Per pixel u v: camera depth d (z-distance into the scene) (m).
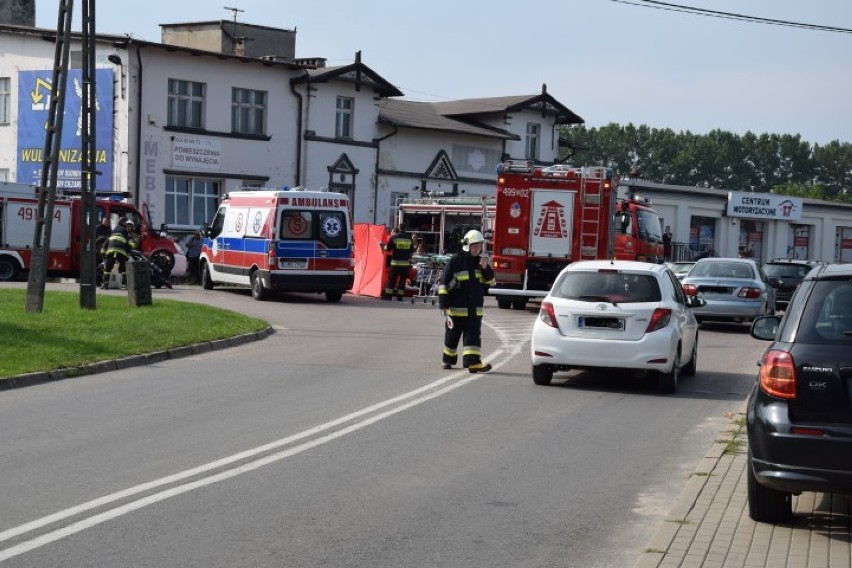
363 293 30.94
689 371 15.60
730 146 141.12
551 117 52.78
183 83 38.72
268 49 48.00
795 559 6.34
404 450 9.61
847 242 64.62
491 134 49.19
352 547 6.59
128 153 37.06
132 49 37.00
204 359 16.02
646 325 13.45
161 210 38.06
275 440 9.88
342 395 12.72
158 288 29.52
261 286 26.55
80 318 18.19
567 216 25.64
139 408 11.57
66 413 11.20
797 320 6.97
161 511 7.30
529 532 7.07
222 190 39.72
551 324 13.69
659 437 10.62
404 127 45.72
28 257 29.88
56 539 6.57
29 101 39.31
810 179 144.12
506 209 25.91
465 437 10.33
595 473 8.91
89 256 19.94
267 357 16.33
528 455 9.56
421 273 32.28
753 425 6.88
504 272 26.05
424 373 14.88
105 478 8.23
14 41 39.62
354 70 43.16
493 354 17.47
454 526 7.16
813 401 6.68
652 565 6.18
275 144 41.16
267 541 6.65
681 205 56.69
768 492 7.03
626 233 28.05
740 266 24.70
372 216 44.72
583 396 13.23
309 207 26.52
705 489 8.10
